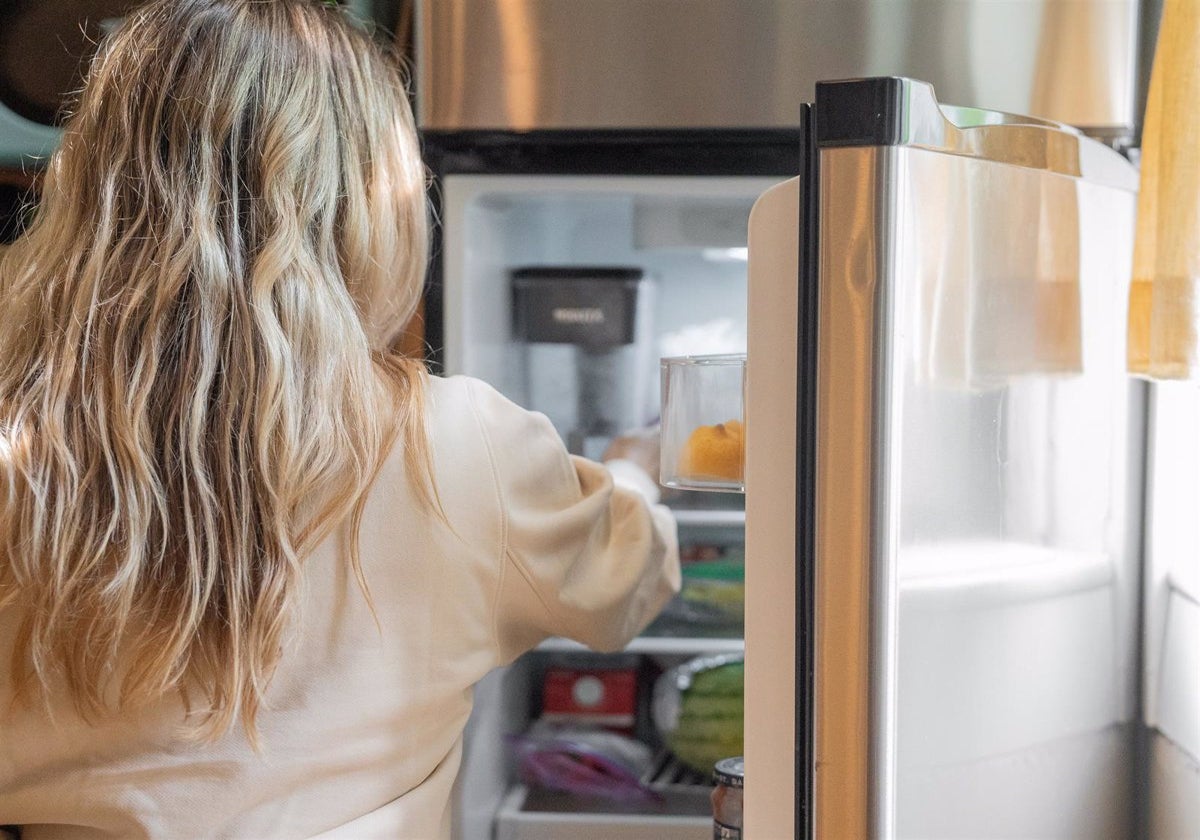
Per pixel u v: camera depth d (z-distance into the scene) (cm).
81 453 81
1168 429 111
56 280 85
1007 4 117
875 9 117
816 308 69
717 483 91
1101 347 101
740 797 98
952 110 74
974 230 78
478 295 128
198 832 82
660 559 108
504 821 139
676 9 118
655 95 119
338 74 93
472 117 121
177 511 82
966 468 79
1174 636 110
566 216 152
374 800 88
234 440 82
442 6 120
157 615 81
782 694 75
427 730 91
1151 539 115
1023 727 92
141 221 85
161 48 88
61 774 83
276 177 86
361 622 86
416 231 100
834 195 68
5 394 83
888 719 70
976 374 79
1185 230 87
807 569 71
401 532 87
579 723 155
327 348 85
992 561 84
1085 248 95
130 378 81
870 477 68
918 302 71
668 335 155
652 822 138
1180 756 109
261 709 84
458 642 91
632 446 140
